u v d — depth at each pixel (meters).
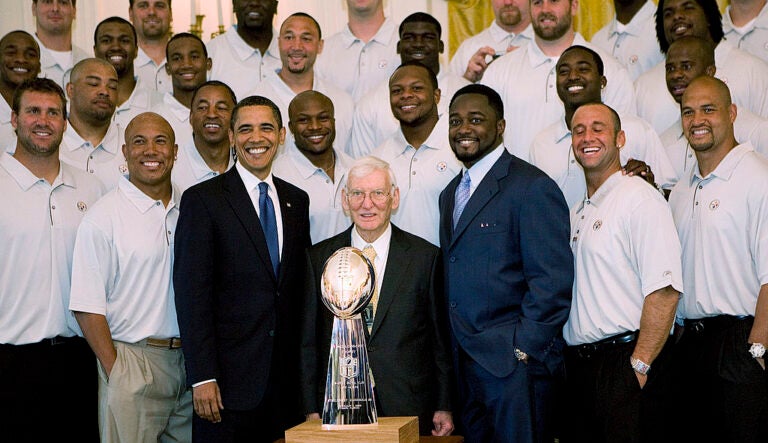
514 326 3.89
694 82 4.07
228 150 4.75
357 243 3.94
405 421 3.02
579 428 4.05
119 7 6.64
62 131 4.21
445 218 4.16
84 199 4.31
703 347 4.02
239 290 3.97
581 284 3.99
